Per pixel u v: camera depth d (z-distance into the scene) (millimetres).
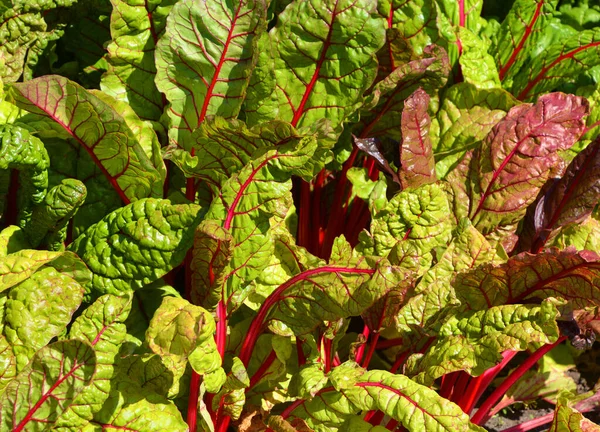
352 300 1851
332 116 2051
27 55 2068
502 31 2326
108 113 1856
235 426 1944
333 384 1843
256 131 1863
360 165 2234
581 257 1838
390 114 2135
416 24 2141
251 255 1888
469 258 1963
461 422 1790
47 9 2039
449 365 1860
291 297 1906
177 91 1982
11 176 1932
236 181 1854
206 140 1906
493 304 1947
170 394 1858
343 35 2002
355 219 2164
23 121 1913
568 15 2477
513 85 2330
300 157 1841
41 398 1745
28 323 1787
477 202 2041
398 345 2148
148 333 1729
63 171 1967
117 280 1862
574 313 1944
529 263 1876
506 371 2195
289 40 2010
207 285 1865
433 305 1950
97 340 1784
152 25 2029
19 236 1895
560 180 2061
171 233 1843
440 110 2172
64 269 1830
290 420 1893
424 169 2014
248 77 1941
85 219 1977
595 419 2178
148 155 1968
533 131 2023
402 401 1812
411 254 1942
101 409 1796
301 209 2131
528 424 2113
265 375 1977
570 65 2242
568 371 2248
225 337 1921
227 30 1961
